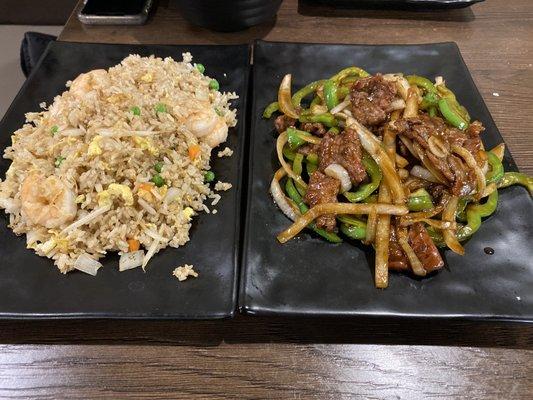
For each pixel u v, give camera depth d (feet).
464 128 1.06
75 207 0.92
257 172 1.04
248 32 1.48
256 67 1.28
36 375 0.77
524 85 1.33
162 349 0.80
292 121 1.12
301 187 1.02
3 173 1.03
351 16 1.55
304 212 0.97
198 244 0.92
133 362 0.79
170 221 0.96
